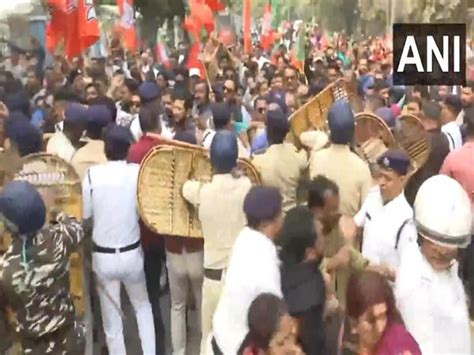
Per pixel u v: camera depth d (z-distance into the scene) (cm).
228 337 397
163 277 685
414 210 387
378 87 1087
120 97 997
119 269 578
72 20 1073
